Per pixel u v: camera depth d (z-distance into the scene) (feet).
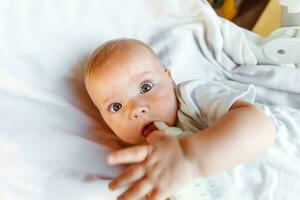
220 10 5.42
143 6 3.00
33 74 2.68
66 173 2.37
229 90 2.54
